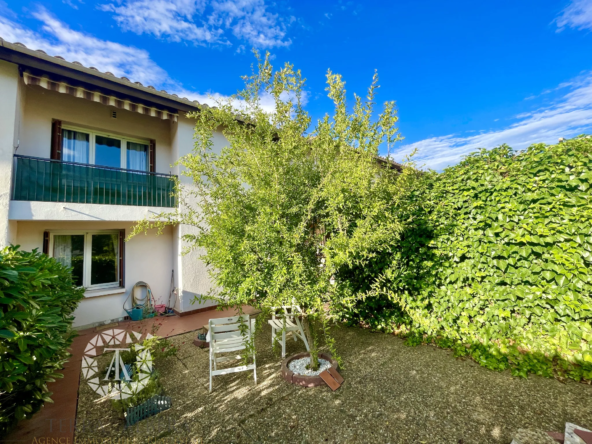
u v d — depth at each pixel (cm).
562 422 262
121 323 655
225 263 316
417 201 500
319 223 371
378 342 484
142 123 751
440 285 470
